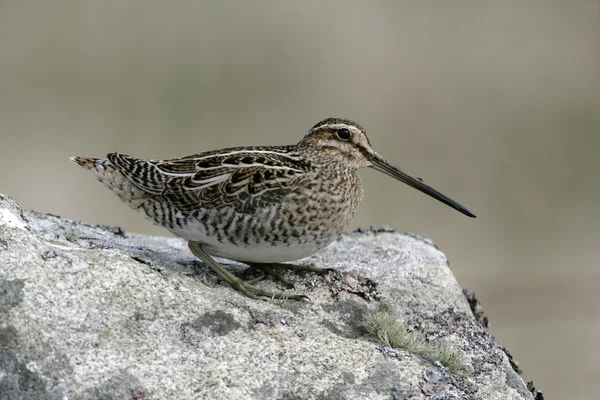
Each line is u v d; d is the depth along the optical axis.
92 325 9.05
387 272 11.90
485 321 12.84
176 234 10.92
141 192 10.91
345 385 9.34
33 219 11.77
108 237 12.16
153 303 9.47
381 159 11.92
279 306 10.34
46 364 8.66
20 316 8.85
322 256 12.79
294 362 9.41
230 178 10.54
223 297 10.00
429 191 11.98
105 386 8.70
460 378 9.91
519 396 9.98
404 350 10.02
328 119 11.65
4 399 8.48
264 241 10.65
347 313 10.61
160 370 8.96
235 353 9.33
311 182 10.76
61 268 9.34
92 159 11.08
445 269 12.22
